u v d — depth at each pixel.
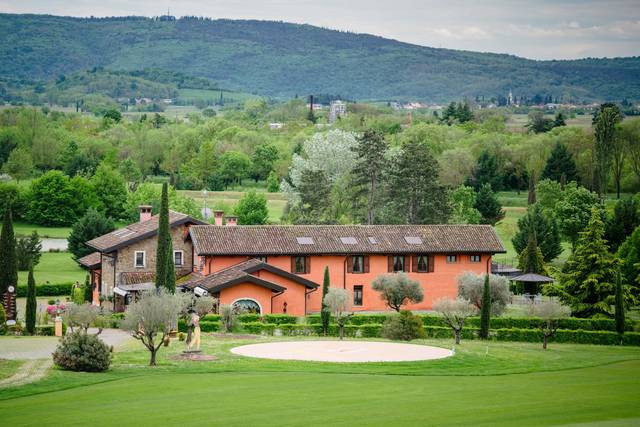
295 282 96.38
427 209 142.00
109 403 49.00
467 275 93.06
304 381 56.31
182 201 154.50
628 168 197.12
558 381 58.75
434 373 61.09
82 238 137.00
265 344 74.19
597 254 96.94
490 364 66.25
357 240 103.81
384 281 94.75
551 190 160.50
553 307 79.88
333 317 83.94
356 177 150.38
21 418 45.44
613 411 47.59
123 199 184.62
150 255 102.06
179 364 62.00
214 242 99.25
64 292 116.50
